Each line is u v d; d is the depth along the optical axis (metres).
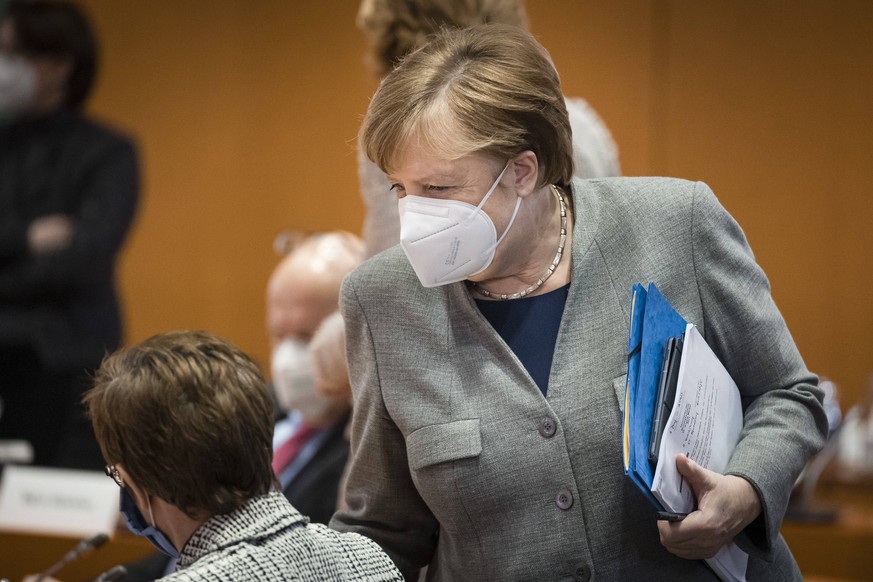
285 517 3.63
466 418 3.97
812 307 13.12
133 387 3.59
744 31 13.22
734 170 13.28
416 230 3.74
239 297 15.17
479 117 3.63
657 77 13.45
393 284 4.16
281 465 6.89
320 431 6.90
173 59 15.23
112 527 7.89
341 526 4.40
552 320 4.05
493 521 3.97
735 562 3.97
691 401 3.69
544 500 3.93
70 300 11.80
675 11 13.38
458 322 4.07
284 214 15.03
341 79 14.80
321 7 14.83
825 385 9.40
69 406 11.40
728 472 3.78
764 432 3.87
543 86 3.74
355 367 4.26
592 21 13.60
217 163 15.20
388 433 4.18
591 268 4.00
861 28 12.93
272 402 3.80
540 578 3.93
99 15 15.31
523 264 4.03
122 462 3.63
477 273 3.90
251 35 15.05
